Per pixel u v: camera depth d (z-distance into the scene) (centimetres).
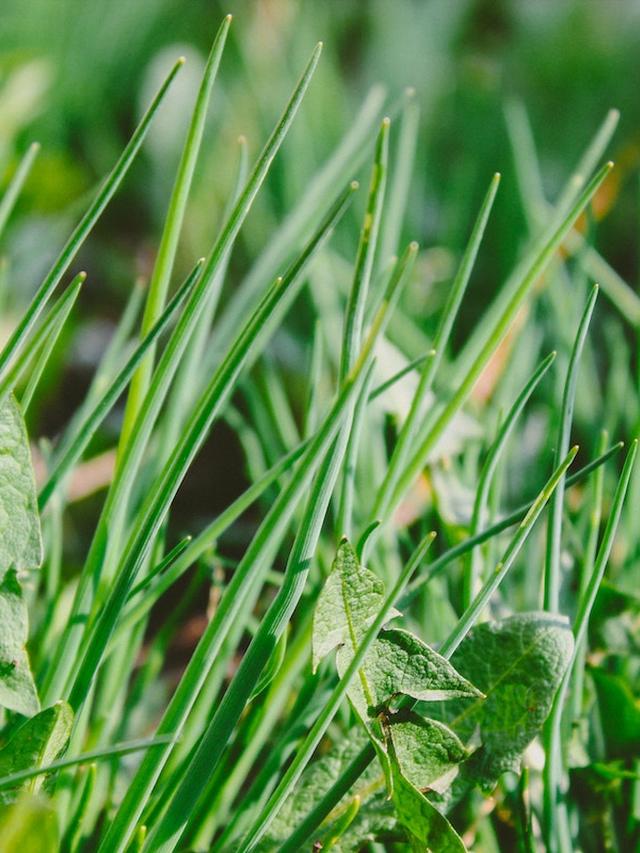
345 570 34
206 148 113
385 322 33
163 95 34
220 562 45
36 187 98
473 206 103
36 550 35
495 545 42
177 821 34
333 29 153
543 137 126
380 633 34
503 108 120
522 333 53
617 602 41
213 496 71
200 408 35
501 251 92
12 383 35
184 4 147
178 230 37
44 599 47
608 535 36
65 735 34
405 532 46
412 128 58
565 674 36
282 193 100
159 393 36
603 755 41
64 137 125
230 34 132
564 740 39
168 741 33
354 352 35
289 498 34
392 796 34
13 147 106
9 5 125
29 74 109
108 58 132
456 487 46
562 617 37
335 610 34
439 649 34
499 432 39
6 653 35
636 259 104
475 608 35
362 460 47
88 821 39
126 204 113
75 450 37
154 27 140
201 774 34
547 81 139
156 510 35
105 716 40
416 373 48
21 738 34
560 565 43
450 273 85
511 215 90
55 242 97
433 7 150
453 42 150
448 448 46
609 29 142
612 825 40
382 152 34
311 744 34
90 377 86
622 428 61
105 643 35
